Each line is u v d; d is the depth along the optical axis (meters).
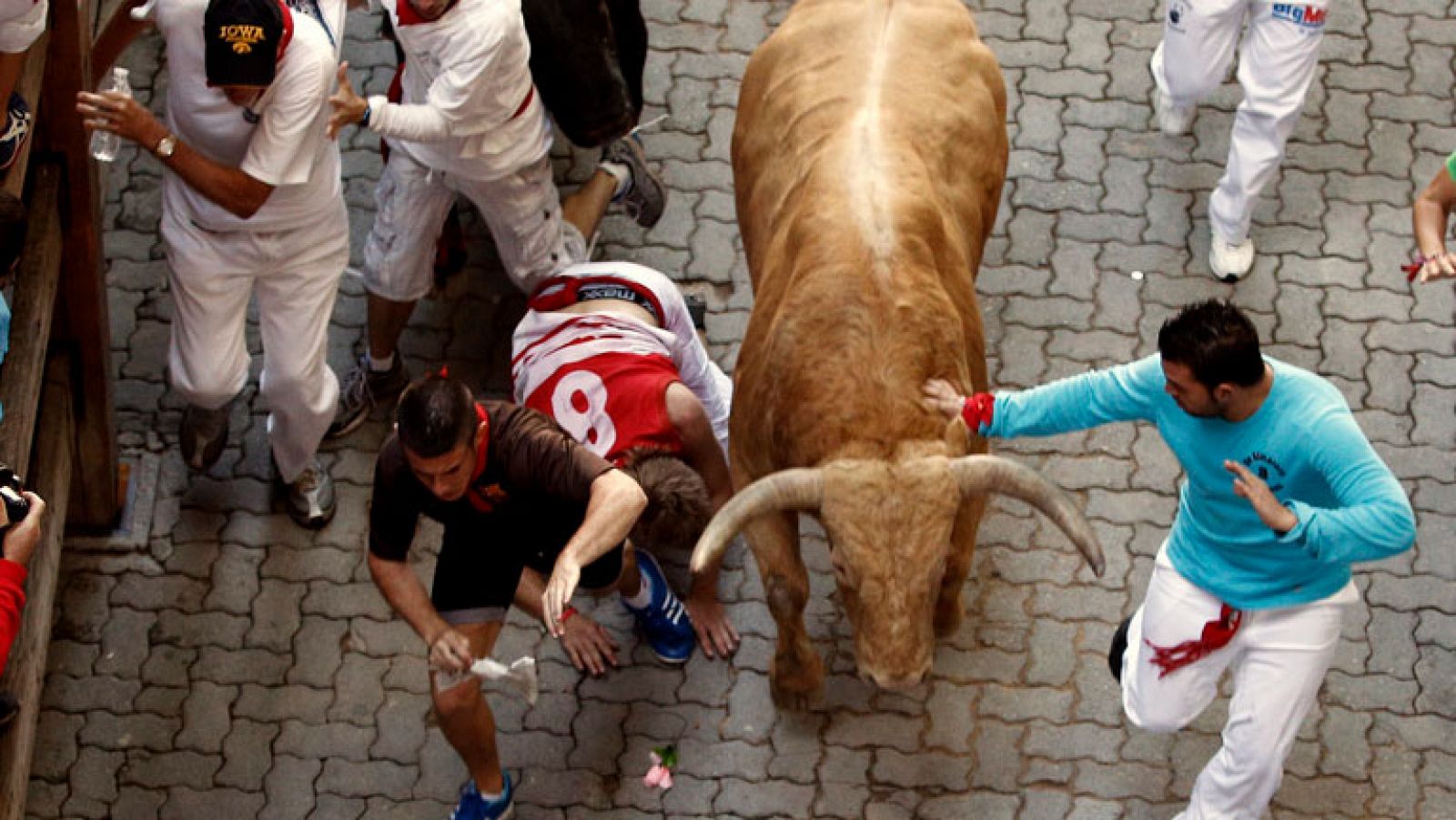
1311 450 4.78
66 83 5.40
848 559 4.88
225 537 6.54
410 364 6.98
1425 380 6.92
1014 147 7.52
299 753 6.09
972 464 4.92
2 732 5.04
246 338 7.02
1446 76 7.74
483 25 5.72
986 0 7.95
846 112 5.78
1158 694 5.43
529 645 6.31
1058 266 7.21
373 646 6.33
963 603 6.38
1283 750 5.28
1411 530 4.67
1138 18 7.91
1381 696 6.18
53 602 5.96
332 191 5.90
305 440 6.34
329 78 5.52
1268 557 5.05
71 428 6.06
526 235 6.50
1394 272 7.21
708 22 7.91
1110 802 5.98
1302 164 7.49
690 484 5.43
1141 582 6.45
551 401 5.88
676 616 6.22
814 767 6.04
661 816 5.96
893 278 5.19
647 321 6.12
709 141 7.58
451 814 5.95
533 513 5.19
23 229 4.66
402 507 5.07
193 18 5.34
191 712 6.16
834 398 5.09
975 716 6.14
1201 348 4.68
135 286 7.09
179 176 5.51
